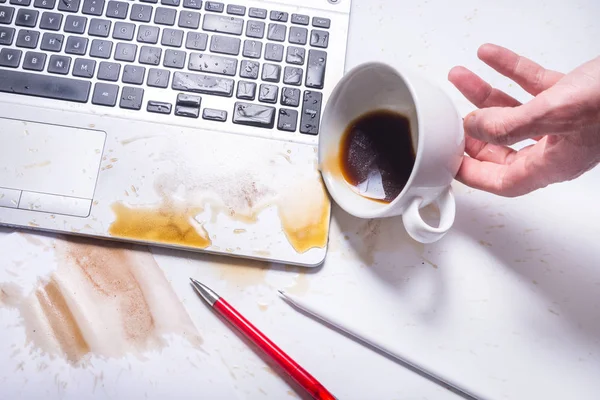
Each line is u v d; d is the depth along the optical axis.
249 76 0.45
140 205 0.43
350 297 0.44
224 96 0.44
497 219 0.46
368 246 0.45
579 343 0.44
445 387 0.43
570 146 0.36
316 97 0.45
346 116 0.43
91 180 0.43
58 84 0.43
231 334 0.42
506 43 0.51
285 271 0.44
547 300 0.45
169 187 0.43
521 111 0.34
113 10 0.45
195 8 0.46
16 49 0.44
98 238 0.43
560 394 0.43
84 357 0.41
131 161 0.43
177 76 0.44
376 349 0.43
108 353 0.41
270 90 0.44
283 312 0.43
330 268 0.44
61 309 0.42
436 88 0.37
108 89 0.44
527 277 0.45
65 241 0.43
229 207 0.43
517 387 0.43
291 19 0.46
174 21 0.45
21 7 0.44
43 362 0.41
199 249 0.43
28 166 0.42
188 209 0.43
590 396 0.43
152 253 0.43
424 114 0.34
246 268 0.44
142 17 0.45
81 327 0.42
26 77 0.43
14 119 0.43
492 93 0.43
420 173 0.35
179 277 0.43
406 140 0.41
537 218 0.46
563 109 0.32
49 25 0.44
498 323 0.44
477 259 0.45
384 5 0.51
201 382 0.41
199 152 0.44
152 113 0.44
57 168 0.43
